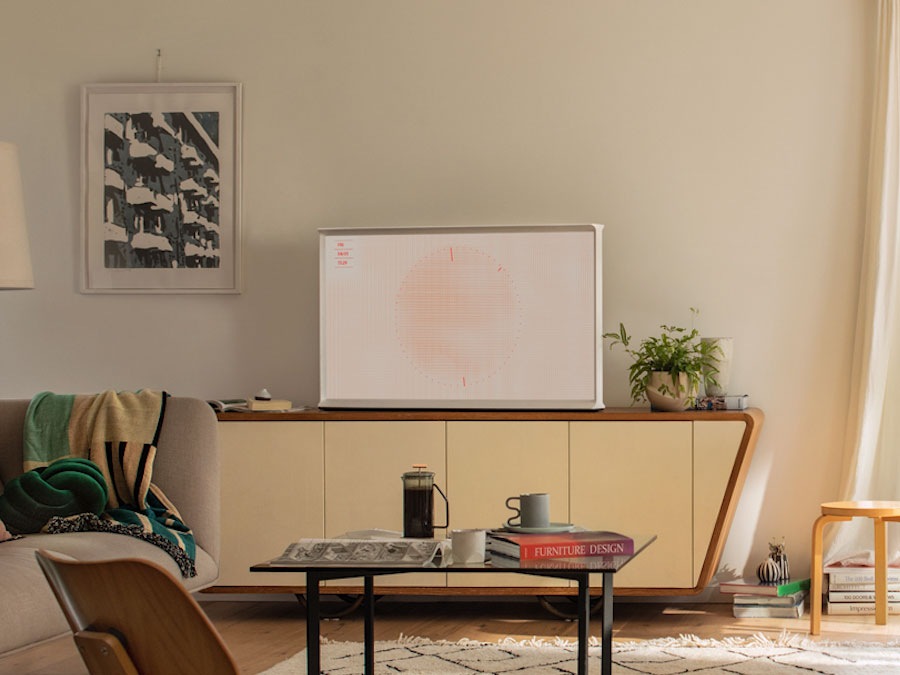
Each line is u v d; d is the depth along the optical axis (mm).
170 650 1490
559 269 4418
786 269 4656
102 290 4969
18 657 3803
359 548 2617
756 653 3682
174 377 4945
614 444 4234
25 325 5020
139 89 4961
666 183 4711
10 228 3969
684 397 4312
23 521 3482
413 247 4496
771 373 4656
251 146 4922
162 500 3664
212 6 4965
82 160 4984
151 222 4961
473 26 4820
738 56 4695
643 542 2662
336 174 4879
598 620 4285
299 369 4883
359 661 3586
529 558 2477
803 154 4656
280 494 4363
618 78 4742
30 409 3809
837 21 4648
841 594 4379
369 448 4332
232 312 4926
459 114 4816
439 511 4293
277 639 4008
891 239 4504
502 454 4277
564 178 4762
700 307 4691
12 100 5047
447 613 4473
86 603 1556
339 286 4535
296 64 4914
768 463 4648
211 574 3625
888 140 4512
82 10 5031
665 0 4727
